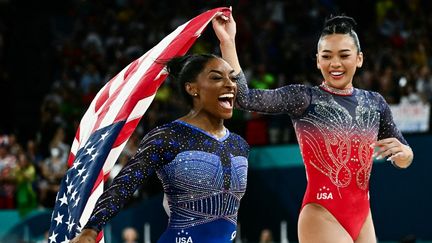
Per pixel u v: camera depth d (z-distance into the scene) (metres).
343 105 13.21
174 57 12.09
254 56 45.41
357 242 13.17
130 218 34.25
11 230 33.22
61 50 48.44
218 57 11.60
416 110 32.62
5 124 46.94
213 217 11.30
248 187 36.22
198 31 13.04
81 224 12.45
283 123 36.69
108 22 49.47
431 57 41.53
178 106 38.41
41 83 49.56
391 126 13.70
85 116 13.93
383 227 33.59
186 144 11.26
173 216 11.36
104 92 13.83
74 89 43.56
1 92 47.47
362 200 13.17
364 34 43.41
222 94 11.35
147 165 11.04
